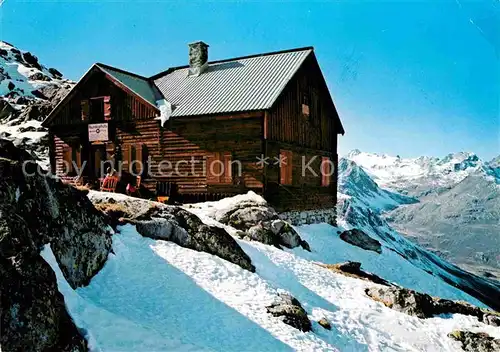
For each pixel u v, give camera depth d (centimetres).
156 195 2261
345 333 1043
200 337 800
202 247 1272
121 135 2394
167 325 812
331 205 2791
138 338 706
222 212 1770
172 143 2233
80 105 2536
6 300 564
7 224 657
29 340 561
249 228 1692
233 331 859
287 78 2188
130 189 2198
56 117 2633
